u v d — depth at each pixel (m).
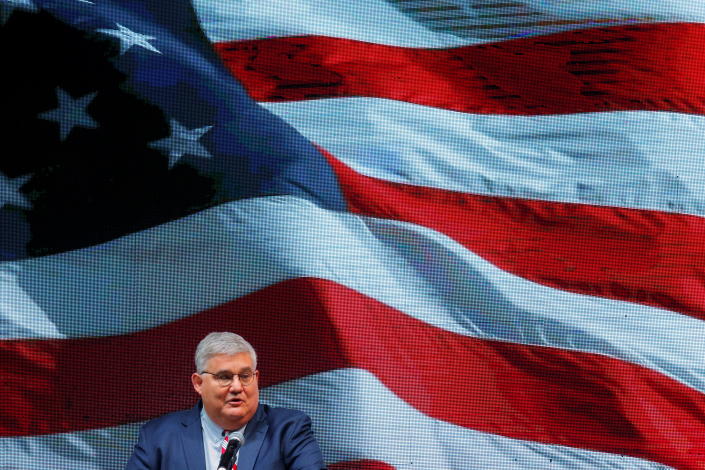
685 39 14.99
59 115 14.25
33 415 14.38
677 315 14.95
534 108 14.98
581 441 14.96
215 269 14.57
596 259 14.92
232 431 11.65
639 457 14.95
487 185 14.90
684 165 14.97
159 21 14.59
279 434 11.73
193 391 14.60
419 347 14.84
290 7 14.76
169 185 14.46
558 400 14.94
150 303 14.50
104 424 14.48
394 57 14.90
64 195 14.31
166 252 14.48
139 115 14.39
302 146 14.71
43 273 14.31
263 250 14.62
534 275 14.91
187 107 14.48
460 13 14.96
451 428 14.90
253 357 11.59
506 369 14.91
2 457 14.35
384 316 14.80
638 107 14.98
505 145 14.95
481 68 14.96
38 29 14.20
